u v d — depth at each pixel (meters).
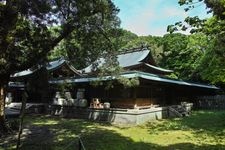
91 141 13.65
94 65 18.86
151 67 32.69
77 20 14.98
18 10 13.27
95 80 21.42
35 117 23.92
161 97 28.31
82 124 19.66
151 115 22.30
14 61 14.61
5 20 12.98
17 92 35.72
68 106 24.81
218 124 20.05
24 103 10.94
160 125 19.58
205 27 12.26
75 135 15.24
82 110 23.48
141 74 20.94
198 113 29.06
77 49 17.86
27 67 15.43
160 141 13.92
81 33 16.55
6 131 15.26
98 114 22.16
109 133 16.06
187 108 30.58
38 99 32.22
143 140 14.13
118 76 19.11
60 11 14.99
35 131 16.31
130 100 22.61
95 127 18.30
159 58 47.97
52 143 13.03
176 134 15.98
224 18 12.23
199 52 41.88
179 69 45.03
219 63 20.58
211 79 23.59
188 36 43.78
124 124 19.94
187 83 29.22
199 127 18.69
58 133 15.80
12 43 13.66
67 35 15.98
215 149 12.11
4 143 12.95
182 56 44.28
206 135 15.65
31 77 16.94
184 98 34.88
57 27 16.44
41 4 13.75
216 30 12.34
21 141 13.41
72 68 31.67
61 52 19.78
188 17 12.13
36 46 15.23
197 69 30.36
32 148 12.00
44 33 15.32
